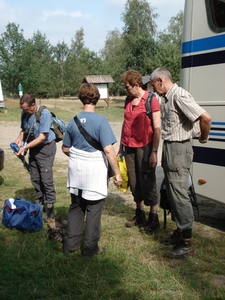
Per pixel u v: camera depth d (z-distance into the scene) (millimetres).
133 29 55531
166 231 4840
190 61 4832
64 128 5148
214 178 4664
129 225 5012
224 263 3949
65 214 5570
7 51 39344
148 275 3652
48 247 4277
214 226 5199
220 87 4492
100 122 3822
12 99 39094
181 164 3904
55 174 8656
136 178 4914
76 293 3361
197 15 4723
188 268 3828
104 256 4059
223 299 3236
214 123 4590
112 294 3322
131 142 4746
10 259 3951
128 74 4641
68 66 52062
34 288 3398
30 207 4820
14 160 10398
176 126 3891
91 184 3854
